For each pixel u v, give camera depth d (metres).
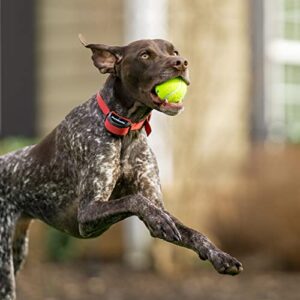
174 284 13.71
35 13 15.77
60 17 15.62
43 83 15.73
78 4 15.45
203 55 15.04
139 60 7.62
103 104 7.89
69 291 13.15
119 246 14.91
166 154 14.52
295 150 15.49
